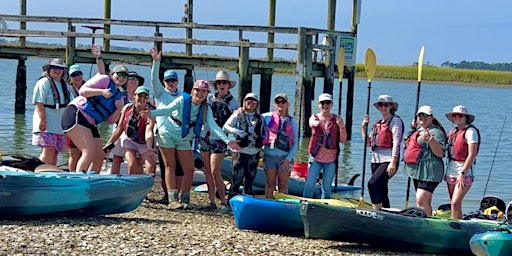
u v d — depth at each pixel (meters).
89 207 9.09
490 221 9.32
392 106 9.95
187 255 7.62
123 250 7.61
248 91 20.03
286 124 10.48
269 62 20.23
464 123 9.41
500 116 34.88
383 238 8.77
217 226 9.38
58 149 9.95
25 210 8.70
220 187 10.73
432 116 9.54
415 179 9.63
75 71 10.24
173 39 19.56
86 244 7.73
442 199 13.76
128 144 10.28
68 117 9.29
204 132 10.62
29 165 9.48
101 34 19.97
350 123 22.12
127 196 9.30
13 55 22.80
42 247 7.52
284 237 8.99
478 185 15.88
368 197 13.37
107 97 9.23
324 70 20.78
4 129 20.11
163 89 10.24
